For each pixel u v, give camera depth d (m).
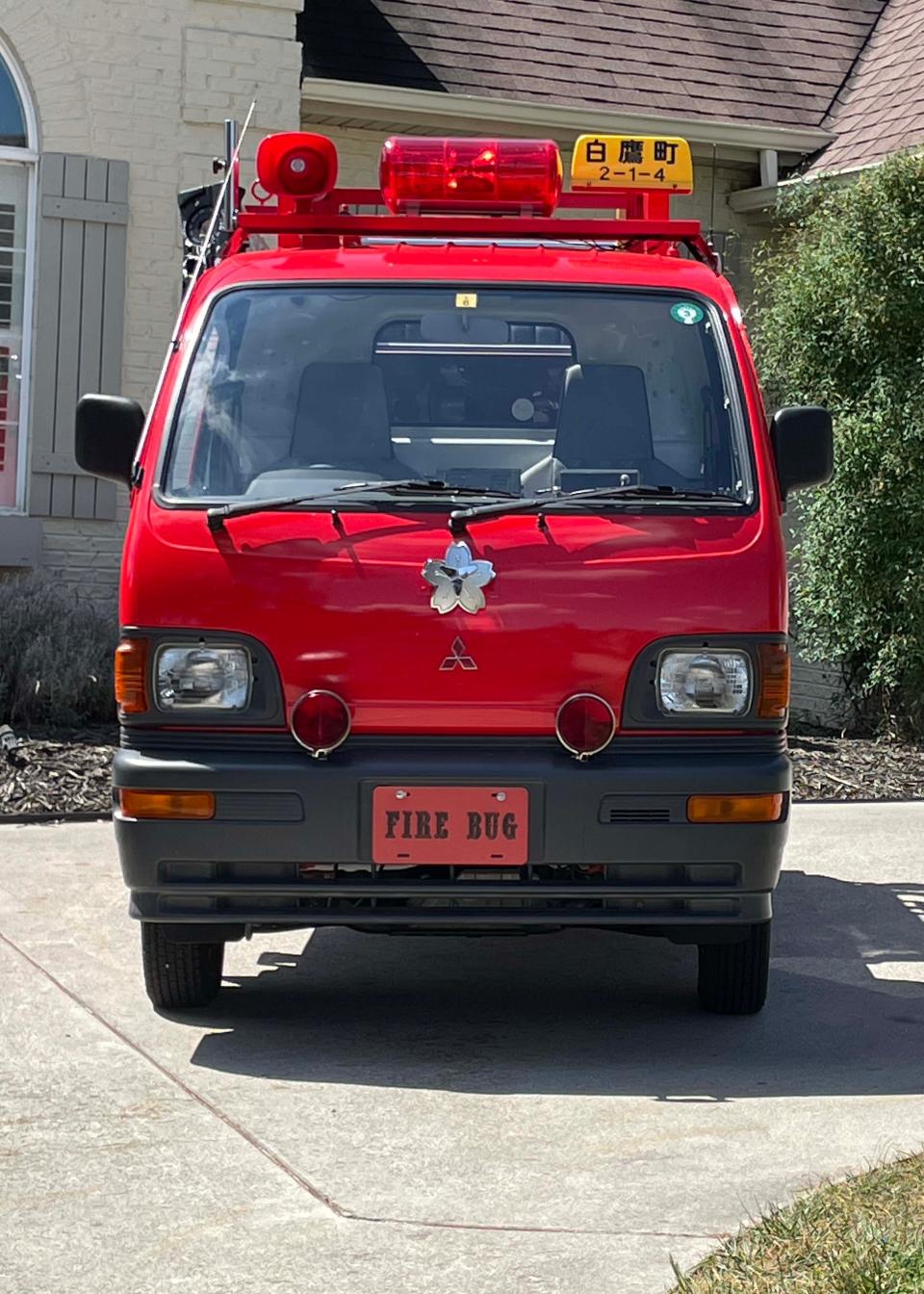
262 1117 4.63
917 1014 5.75
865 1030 5.56
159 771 5.03
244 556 5.09
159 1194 4.08
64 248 11.97
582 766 5.03
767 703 5.14
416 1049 5.32
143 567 5.12
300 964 6.46
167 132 12.21
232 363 5.54
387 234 6.20
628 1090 4.91
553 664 5.06
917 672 11.45
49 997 5.71
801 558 12.24
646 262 5.89
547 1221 3.92
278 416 5.46
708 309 5.70
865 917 7.11
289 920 5.12
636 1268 3.66
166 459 5.32
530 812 5.01
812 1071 5.11
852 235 11.62
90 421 5.54
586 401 5.51
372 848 5.01
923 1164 4.16
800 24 15.81
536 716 5.07
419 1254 3.75
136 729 5.13
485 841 5.01
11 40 11.82
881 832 8.85
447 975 6.32
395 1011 5.79
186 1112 4.65
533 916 5.10
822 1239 3.69
